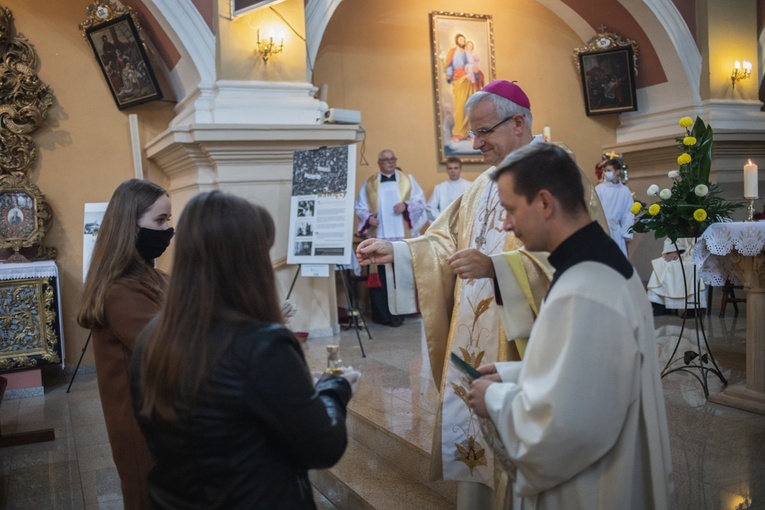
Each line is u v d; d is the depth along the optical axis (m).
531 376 1.44
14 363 5.54
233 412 1.27
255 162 5.85
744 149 8.31
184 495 1.31
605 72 8.74
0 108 6.04
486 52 8.52
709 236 3.72
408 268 2.50
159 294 2.05
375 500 2.96
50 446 4.39
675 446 3.06
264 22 5.97
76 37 6.37
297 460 1.35
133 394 1.43
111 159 6.53
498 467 2.13
